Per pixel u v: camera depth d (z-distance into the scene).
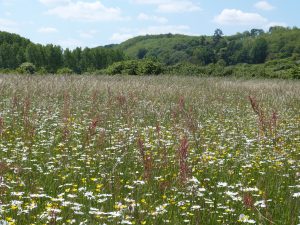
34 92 17.80
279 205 5.71
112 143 9.43
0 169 5.80
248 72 39.91
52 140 9.70
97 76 29.25
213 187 6.42
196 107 16.03
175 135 10.08
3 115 12.68
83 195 5.81
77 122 12.66
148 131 11.20
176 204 5.57
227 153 8.95
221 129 12.28
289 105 17.55
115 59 114.38
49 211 4.82
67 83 20.80
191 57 119.44
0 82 19.38
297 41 114.50
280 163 7.82
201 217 5.24
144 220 5.00
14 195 5.66
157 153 8.46
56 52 97.75
